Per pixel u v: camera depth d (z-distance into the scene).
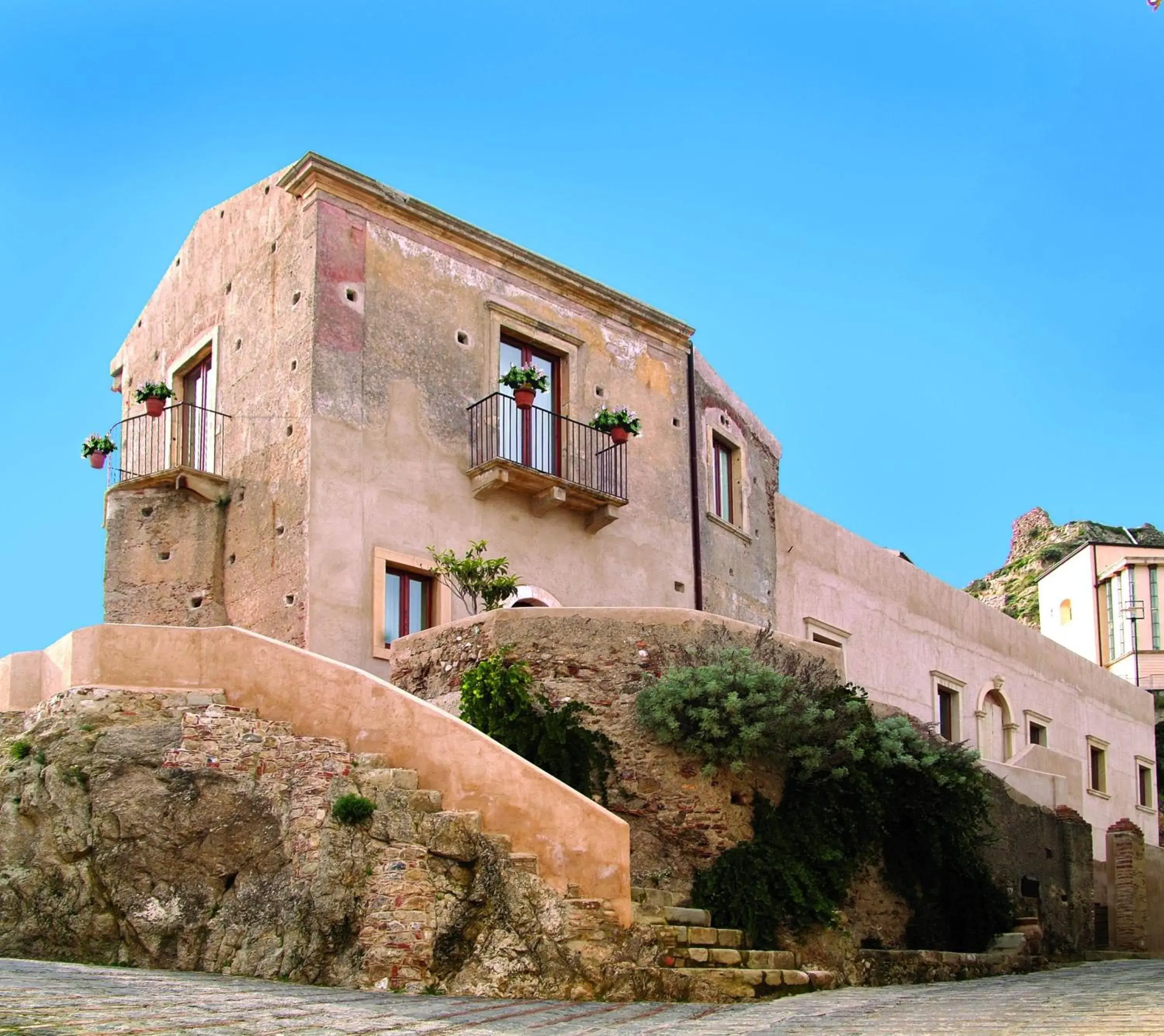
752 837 17.92
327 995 13.62
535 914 14.98
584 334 26.47
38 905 16.38
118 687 17.41
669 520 27.16
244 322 24.28
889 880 19.28
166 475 23.47
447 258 24.56
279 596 22.03
